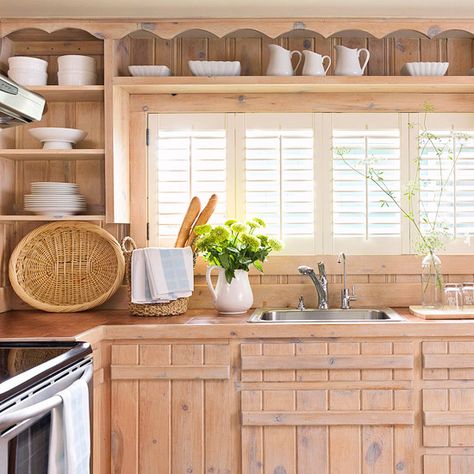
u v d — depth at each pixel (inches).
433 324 96.9
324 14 110.3
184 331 97.7
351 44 119.5
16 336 87.7
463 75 119.0
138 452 98.4
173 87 113.1
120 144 114.2
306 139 119.1
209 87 113.0
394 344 97.3
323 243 119.6
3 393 57.4
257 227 112.8
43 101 80.4
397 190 119.0
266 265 119.3
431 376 97.8
